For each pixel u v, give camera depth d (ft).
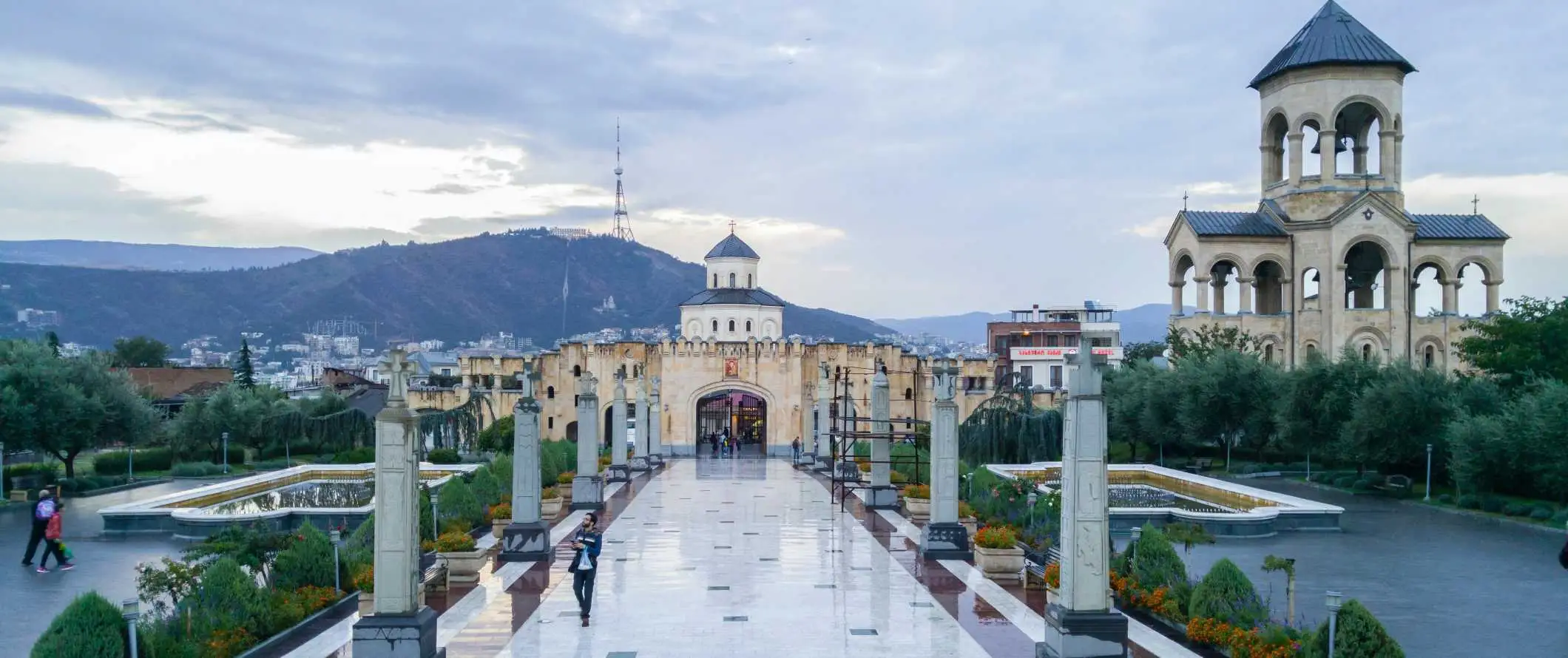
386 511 59.72
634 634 72.90
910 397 317.83
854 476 169.58
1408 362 189.26
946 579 92.63
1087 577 58.75
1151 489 175.11
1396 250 275.80
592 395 147.23
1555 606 88.53
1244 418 210.38
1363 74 276.82
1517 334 192.95
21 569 105.19
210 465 221.05
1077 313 469.98
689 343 306.76
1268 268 297.33
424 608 61.77
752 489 176.96
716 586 89.51
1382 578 100.83
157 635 61.00
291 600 76.43
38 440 181.57
